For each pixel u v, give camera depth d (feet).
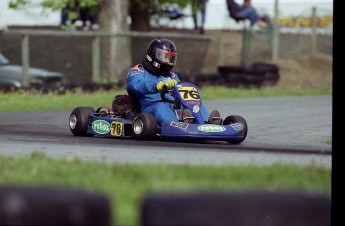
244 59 282.77
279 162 79.87
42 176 65.31
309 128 138.62
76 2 256.73
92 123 113.50
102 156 85.35
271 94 225.56
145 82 106.73
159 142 104.01
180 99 104.83
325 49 307.58
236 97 213.66
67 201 34.73
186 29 314.35
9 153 88.17
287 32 314.55
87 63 265.75
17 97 187.62
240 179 65.62
